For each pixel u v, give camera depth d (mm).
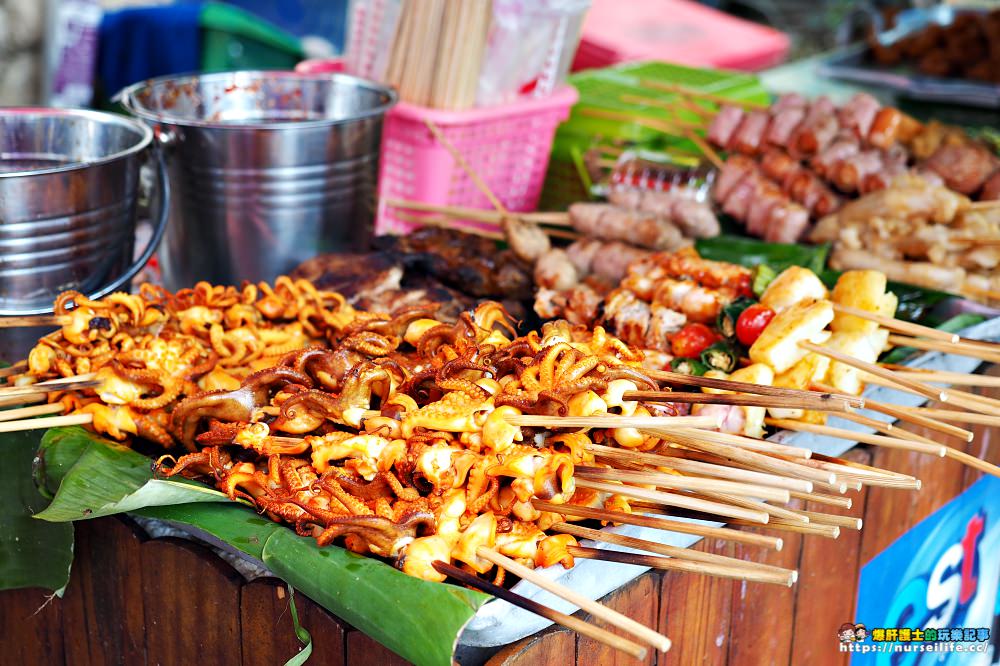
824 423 2455
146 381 2244
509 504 1967
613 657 2053
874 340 2684
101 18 6133
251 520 1992
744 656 2465
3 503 2357
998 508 3408
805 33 11312
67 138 3168
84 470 2129
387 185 3941
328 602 1818
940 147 4000
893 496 2783
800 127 3973
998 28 6680
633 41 7348
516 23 3748
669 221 3588
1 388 2199
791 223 3660
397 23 3770
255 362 2561
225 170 3020
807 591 2602
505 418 1938
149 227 3900
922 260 3529
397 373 2203
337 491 1924
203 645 2229
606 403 2076
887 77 6879
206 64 6234
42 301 2730
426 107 3748
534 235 3377
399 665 1854
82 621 2506
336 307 2729
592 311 2926
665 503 1917
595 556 1878
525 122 4023
